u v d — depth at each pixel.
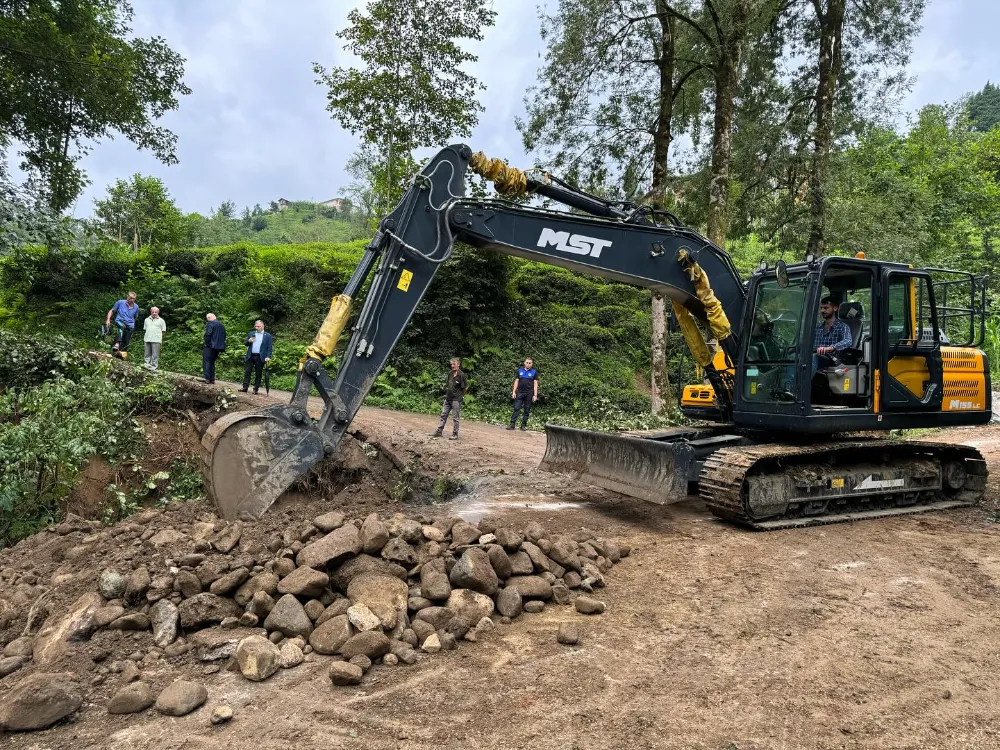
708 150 17.03
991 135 37.31
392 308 5.74
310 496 7.73
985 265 26.31
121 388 10.07
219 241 56.81
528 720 2.96
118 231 36.72
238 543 4.37
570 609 4.27
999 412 16.45
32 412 7.75
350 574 4.00
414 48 19.00
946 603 4.41
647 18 15.05
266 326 21.22
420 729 2.88
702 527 6.30
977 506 7.45
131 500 8.07
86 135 16.67
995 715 3.06
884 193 20.09
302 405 5.36
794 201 17.34
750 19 13.98
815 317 6.32
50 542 5.06
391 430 12.28
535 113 15.81
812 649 3.70
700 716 3.01
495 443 12.05
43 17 14.55
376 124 19.28
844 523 6.54
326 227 78.56
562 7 15.15
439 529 4.63
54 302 20.78
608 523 6.43
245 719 2.95
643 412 18.78
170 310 20.98
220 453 4.98
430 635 3.69
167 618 3.63
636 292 24.91
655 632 3.91
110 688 3.21
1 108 15.02
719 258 7.09
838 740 2.84
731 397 7.61
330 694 3.17
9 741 2.79
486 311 20.56
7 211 13.00
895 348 6.74
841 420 6.48
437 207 5.89
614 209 6.72
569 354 20.86
